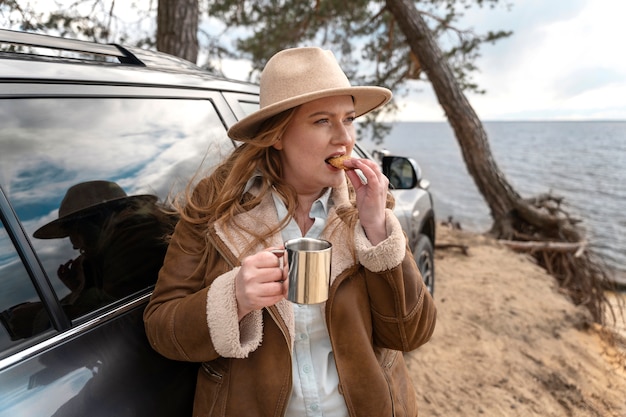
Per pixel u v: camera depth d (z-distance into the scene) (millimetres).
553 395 3215
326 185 1226
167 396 1203
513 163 80250
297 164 1201
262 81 1226
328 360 1201
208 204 1255
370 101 1352
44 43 1369
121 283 1272
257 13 8305
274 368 1109
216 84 1972
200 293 1051
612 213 26641
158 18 4922
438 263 5809
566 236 7484
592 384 3418
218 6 7559
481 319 4148
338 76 1178
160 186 1487
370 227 1153
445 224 9258
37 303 1026
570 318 4492
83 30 4742
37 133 1154
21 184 1078
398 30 9812
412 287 1177
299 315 1176
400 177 2996
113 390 1066
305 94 1081
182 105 1714
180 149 1622
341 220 1217
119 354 1135
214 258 1188
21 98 1140
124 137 1417
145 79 1570
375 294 1181
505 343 3785
